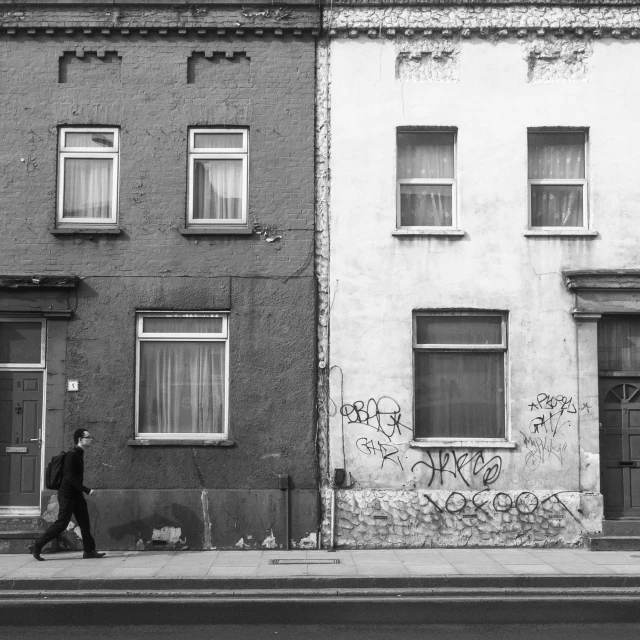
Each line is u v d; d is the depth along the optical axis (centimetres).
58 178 1284
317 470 1238
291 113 1290
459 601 928
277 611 898
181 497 1223
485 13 1300
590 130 1290
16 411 1255
